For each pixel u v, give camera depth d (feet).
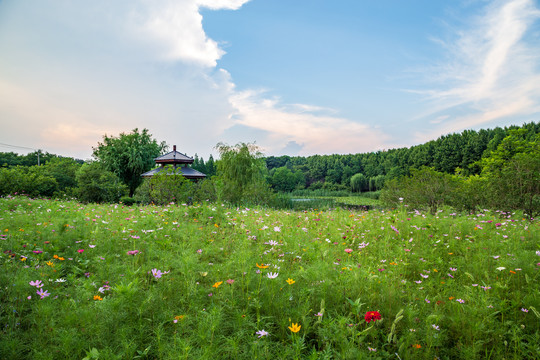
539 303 9.49
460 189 47.70
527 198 36.86
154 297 9.30
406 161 234.58
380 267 12.78
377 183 250.16
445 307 9.64
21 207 26.40
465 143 184.55
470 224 21.11
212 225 20.93
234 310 8.87
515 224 21.83
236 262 12.50
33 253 12.76
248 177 81.76
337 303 9.37
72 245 14.97
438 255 15.37
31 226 17.93
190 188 57.47
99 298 8.49
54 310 8.52
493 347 7.61
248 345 7.47
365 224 21.86
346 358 6.82
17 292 9.22
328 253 14.35
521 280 11.63
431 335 7.75
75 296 9.33
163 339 7.64
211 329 7.45
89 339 7.53
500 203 38.70
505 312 9.28
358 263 13.12
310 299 9.60
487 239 17.67
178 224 19.77
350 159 330.95
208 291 10.10
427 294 10.69
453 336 8.58
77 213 24.03
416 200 53.47
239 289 10.22
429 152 207.41
